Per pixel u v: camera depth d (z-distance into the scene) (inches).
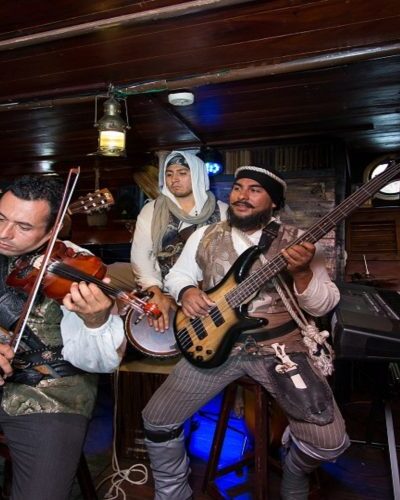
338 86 94.9
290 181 139.0
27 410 50.8
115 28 65.9
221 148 142.7
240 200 69.5
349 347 61.1
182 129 123.0
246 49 74.8
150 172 146.9
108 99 90.3
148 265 96.4
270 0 60.1
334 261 135.0
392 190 154.5
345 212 63.8
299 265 62.1
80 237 169.5
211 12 62.6
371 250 151.7
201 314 68.0
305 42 73.2
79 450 51.2
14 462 52.0
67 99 94.7
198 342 68.3
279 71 80.7
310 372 64.4
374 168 158.9
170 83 85.8
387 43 73.6
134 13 62.3
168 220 97.1
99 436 104.0
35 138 130.3
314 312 66.7
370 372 84.4
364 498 80.4
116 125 89.0
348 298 76.5
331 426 60.6
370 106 108.2
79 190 173.6
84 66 80.6
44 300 52.5
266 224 71.6
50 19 63.7
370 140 143.3
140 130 123.5
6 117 110.7
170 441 71.0
